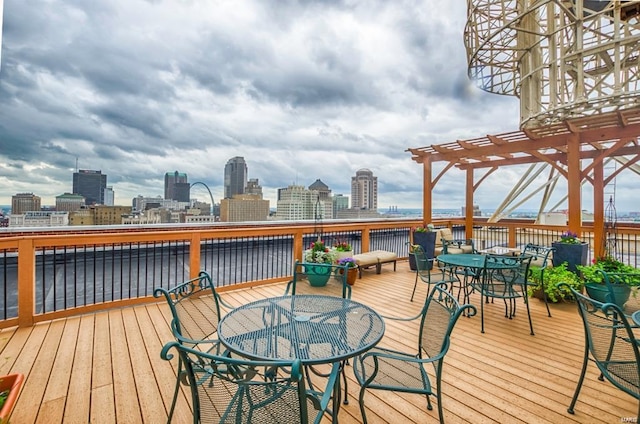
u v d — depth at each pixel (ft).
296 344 5.52
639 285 10.89
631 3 16.21
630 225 25.77
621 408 6.75
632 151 22.39
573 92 21.26
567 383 7.77
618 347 6.01
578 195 19.57
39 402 6.93
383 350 6.98
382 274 20.44
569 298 14.28
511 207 38.52
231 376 4.30
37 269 27.22
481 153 24.82
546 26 20.79
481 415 6.56
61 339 10.11
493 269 11.73
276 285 17.12
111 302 12.84
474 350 9.59
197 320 7.70
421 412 6.68
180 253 35.99
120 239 12.82
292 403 3.81
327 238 25.12
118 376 8.00
